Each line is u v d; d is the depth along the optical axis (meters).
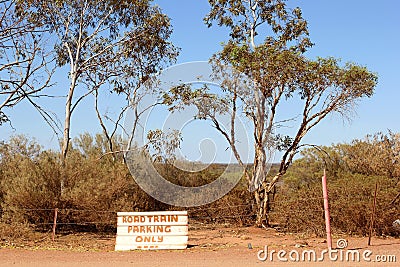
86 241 15.13
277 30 20.95
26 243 14.02
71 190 17.28
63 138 20.22
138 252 12.23
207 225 19.81
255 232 17.27
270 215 19.33
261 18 21.08
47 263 10.39
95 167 18.34
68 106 20.66
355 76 17.78
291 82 18.30
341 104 18.48
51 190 17.62
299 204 16.78
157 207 21.05
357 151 25.67
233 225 19.78
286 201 17.69
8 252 12.00
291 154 19.25
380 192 15.60
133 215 13.02
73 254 11.80
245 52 18.45
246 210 20.16
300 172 27.94
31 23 16.41
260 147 19.14
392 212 15.27
